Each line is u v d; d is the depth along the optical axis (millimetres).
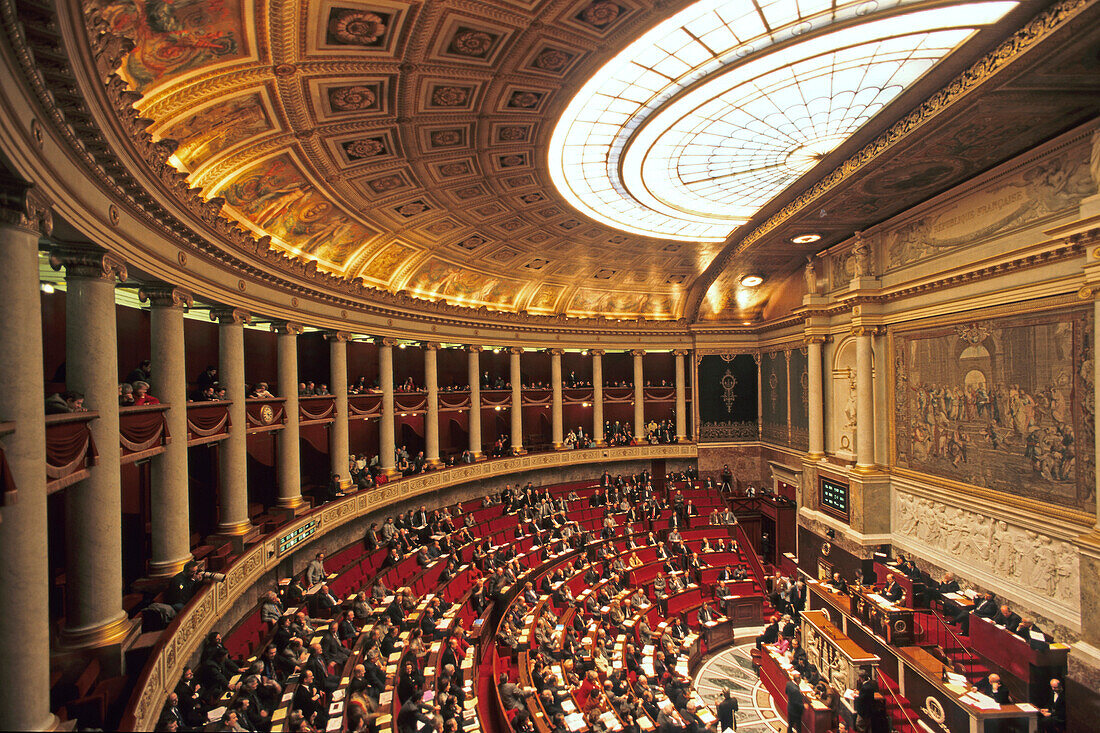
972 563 17562
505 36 10961
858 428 22594
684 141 16812
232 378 14133
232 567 12242
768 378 33500
